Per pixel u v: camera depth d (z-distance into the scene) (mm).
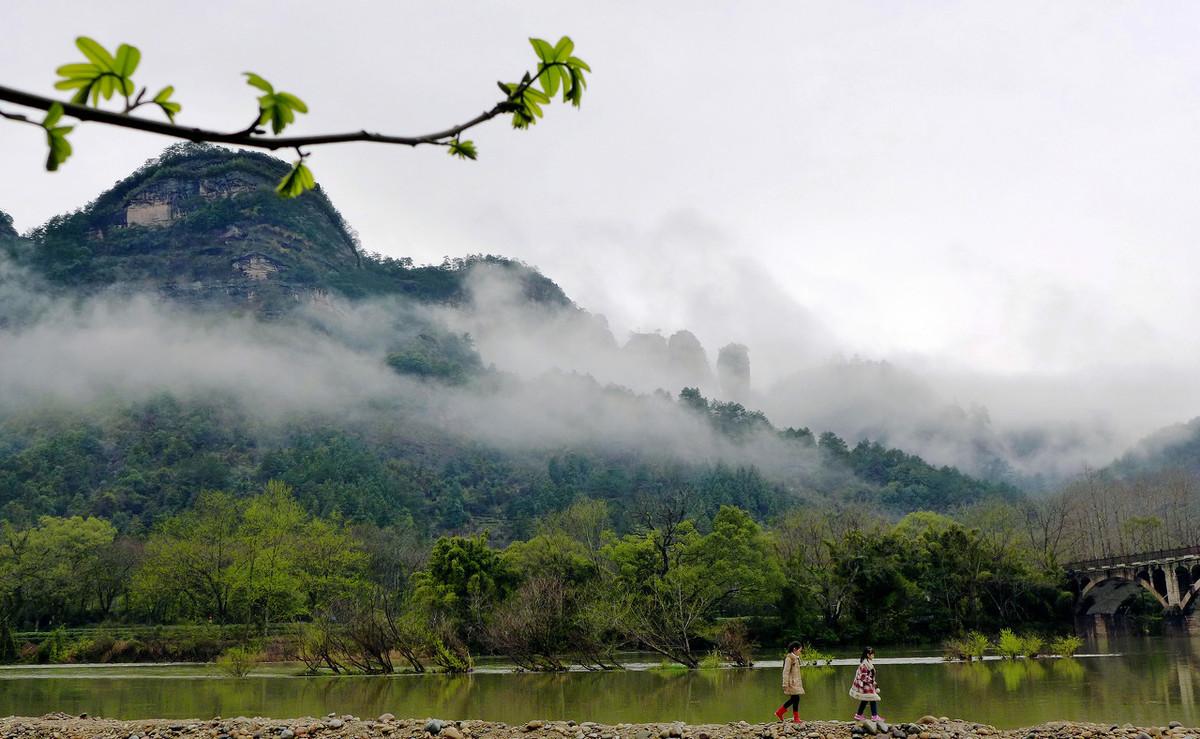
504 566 73812
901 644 77875
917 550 86812
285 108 4035
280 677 52531
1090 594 90562
